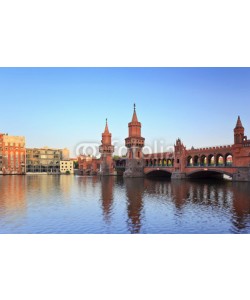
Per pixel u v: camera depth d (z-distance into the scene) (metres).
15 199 46.09
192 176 90.88
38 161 198.50
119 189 61.75
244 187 58.50
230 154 73.75
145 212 33.62
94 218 30.64
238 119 69.81
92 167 167.50
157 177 112.31
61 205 39.41
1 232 25.08
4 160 170.75
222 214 31.81
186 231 25.11
